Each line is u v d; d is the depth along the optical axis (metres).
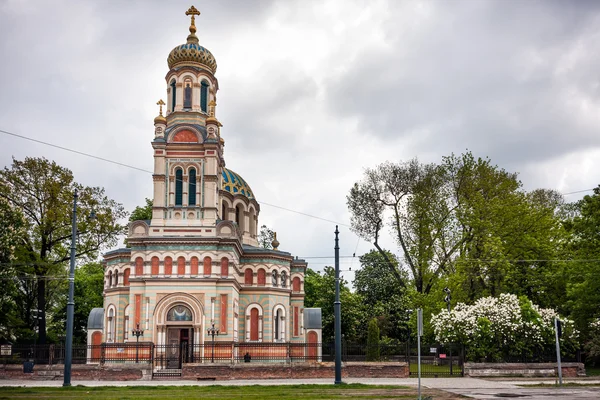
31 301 73.81
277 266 70.12
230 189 77.25
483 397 30.78
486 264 59.62
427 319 64.06
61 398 31.42
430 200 69.06
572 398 30.12
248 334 67.44
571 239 60.75
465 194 68.88
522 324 48.88
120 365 47.03
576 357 54.97
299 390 35.91
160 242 61.75
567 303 56.66
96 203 68.19
